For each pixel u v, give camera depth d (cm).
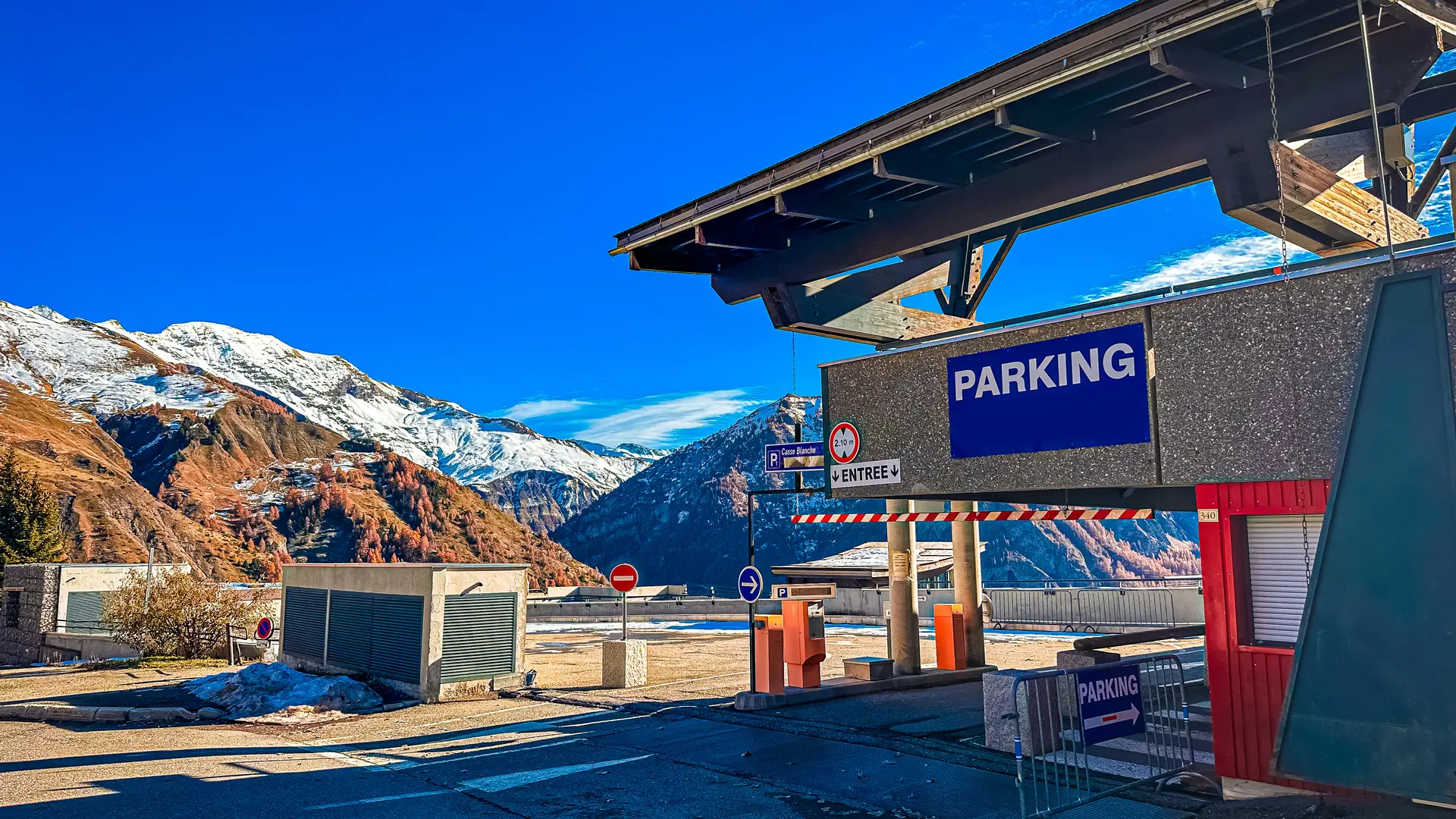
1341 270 683
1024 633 2652
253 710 1351
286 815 794
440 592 1459
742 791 853
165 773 964
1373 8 739
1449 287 584
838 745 1037
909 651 1484
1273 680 719
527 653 2308
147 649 2239
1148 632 1204
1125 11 724
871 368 1020
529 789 874
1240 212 886
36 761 1034
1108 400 812
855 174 1080
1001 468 891
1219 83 811
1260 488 729
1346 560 604
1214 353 750
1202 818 710
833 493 1048
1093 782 841
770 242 1273
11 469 6738
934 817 755
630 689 1524
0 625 2895
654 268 1315
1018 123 885
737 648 2355
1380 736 576
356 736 1184
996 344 905
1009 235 1328
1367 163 1006
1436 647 559
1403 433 589
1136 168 943
